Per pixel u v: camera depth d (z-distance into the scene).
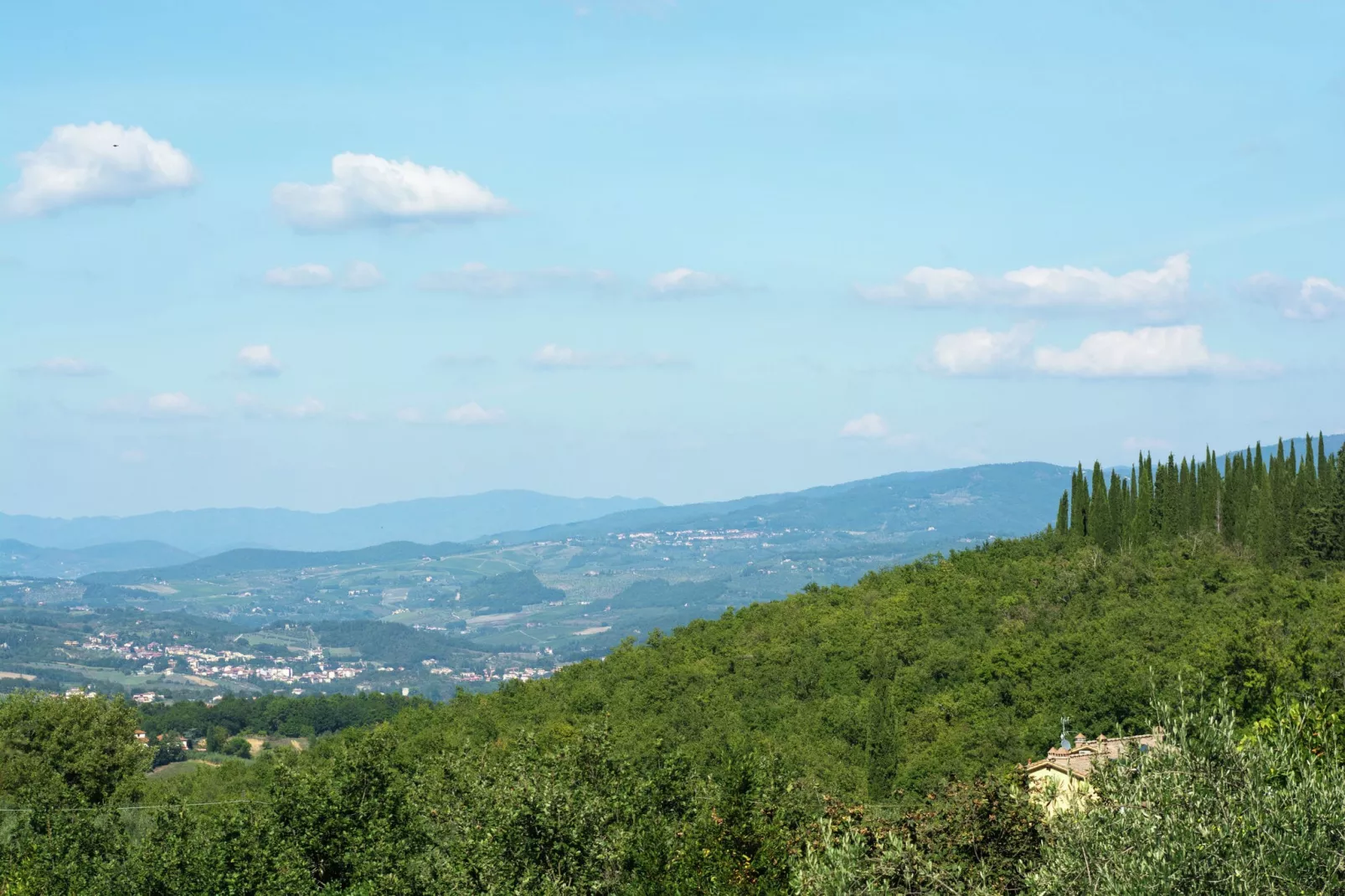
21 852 62.59
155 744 187.25
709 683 123.19
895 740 92.00
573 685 135.62
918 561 147.88
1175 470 130.62
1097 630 104.00
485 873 45.59
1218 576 112.25
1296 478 124.19
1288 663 75.38
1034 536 143.75
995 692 100.75
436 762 77.12
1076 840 24.59
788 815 40.75
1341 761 25.64
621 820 48.62
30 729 89.75
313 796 57.53
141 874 56.44
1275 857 21.83
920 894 28.61
